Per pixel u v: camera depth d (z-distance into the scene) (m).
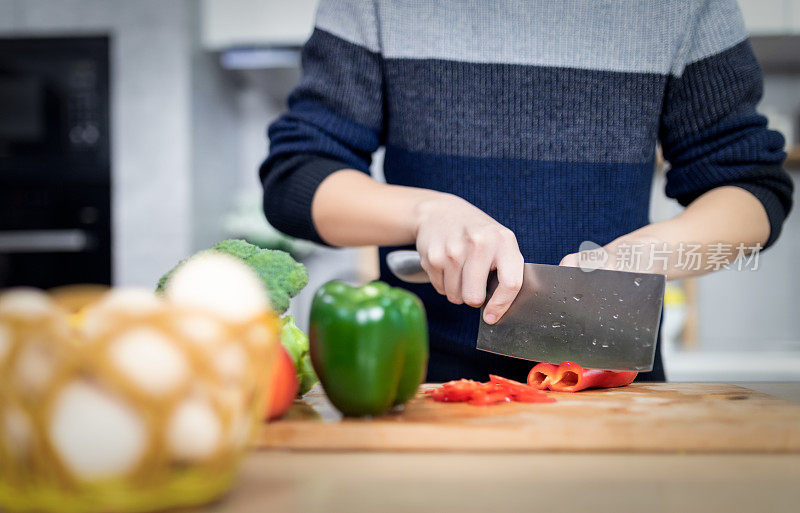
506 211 1.09
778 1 2.43
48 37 2.63
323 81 1.12
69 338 0.44
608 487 0.56
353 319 0.71
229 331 0.46
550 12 1.07
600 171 1.09
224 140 3.04
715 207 1.01
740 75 1.08
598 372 0.92
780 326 2.82
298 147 1.10
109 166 2.64
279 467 0.61
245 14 2.73
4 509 0.45
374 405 0.72
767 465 0.62
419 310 0.77
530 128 1.08
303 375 0.86
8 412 0.43
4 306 0.44
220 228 3.00
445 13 1.08
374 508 0.51
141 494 0.44
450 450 0.68
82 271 2.65
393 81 1.11
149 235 2.63
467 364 1.10
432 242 0.87
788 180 1.09
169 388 0.43
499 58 1.07
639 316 0.84
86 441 0.42
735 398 0.85
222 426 0.46
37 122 2.64
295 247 2.97
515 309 0.93
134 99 2.62
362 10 1.10
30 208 2.66
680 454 0.67
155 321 0.44
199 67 2.71
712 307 2.85
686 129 1.11
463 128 1.09
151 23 2.60
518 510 0.51
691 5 1.06
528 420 0.71
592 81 1.07
